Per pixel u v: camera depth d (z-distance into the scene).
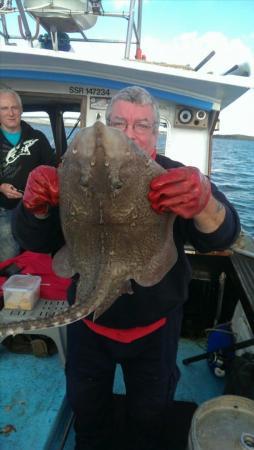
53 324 1.32
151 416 2.20
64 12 4.03
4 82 4.34
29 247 1.84
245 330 3.29
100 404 2.27
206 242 1.70
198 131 4.46
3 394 2.96
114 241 1.39
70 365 2.26
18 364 3.30
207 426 1.92
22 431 2.63
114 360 2.19
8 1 4.49
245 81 3.80
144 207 1.38
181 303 2.01
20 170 3.89
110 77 4.18
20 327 1.32
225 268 4.24
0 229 3.92
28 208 1.55
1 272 3.53
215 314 4.20
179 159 4.52
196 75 3.82
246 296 3.16
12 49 3.73
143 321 1.95
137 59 4.24
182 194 1.34
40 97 4.59
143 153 1.38
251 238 4.95
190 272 2.05
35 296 3.17
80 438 2.35
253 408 2.02
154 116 1.83
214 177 23.41
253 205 16.70
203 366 3.52
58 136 6.08
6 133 3.85
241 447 1.79
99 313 1.41
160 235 1.49
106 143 1.25
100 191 1.30
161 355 2.12
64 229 1.47
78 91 4.36
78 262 1.49
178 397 3.12
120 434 2.56
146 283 1.50
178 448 2.50
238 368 2.74
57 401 2.90
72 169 1.33
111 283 1.39
